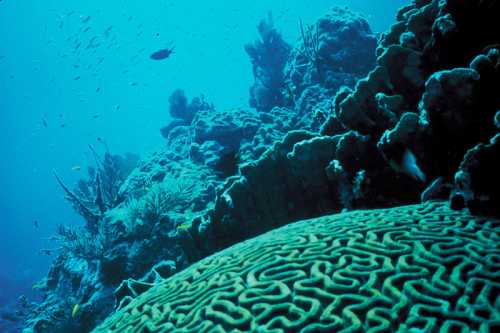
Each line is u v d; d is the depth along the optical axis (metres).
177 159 11.19
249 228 5.78
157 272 6.52
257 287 2.78
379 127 4.66
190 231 6.19
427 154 4.08
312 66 12.44
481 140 3.74
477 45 4.25
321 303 2.42
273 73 15.28
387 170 4.71
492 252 2.63
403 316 2.19
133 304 3.57
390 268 2.62
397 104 4.62
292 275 2.81
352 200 4.95
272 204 5.70
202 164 10.17
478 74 3.60
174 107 16.25
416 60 4.68
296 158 5.34
